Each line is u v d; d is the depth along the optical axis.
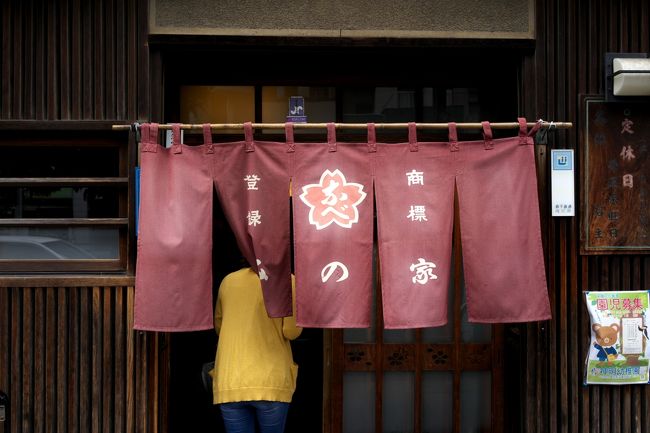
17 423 4.43
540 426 4.57
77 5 4.49
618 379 4.64
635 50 4.70
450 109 4.99
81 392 4.43
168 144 4.55
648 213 4.60
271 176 3.99
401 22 4.61
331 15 4.59
